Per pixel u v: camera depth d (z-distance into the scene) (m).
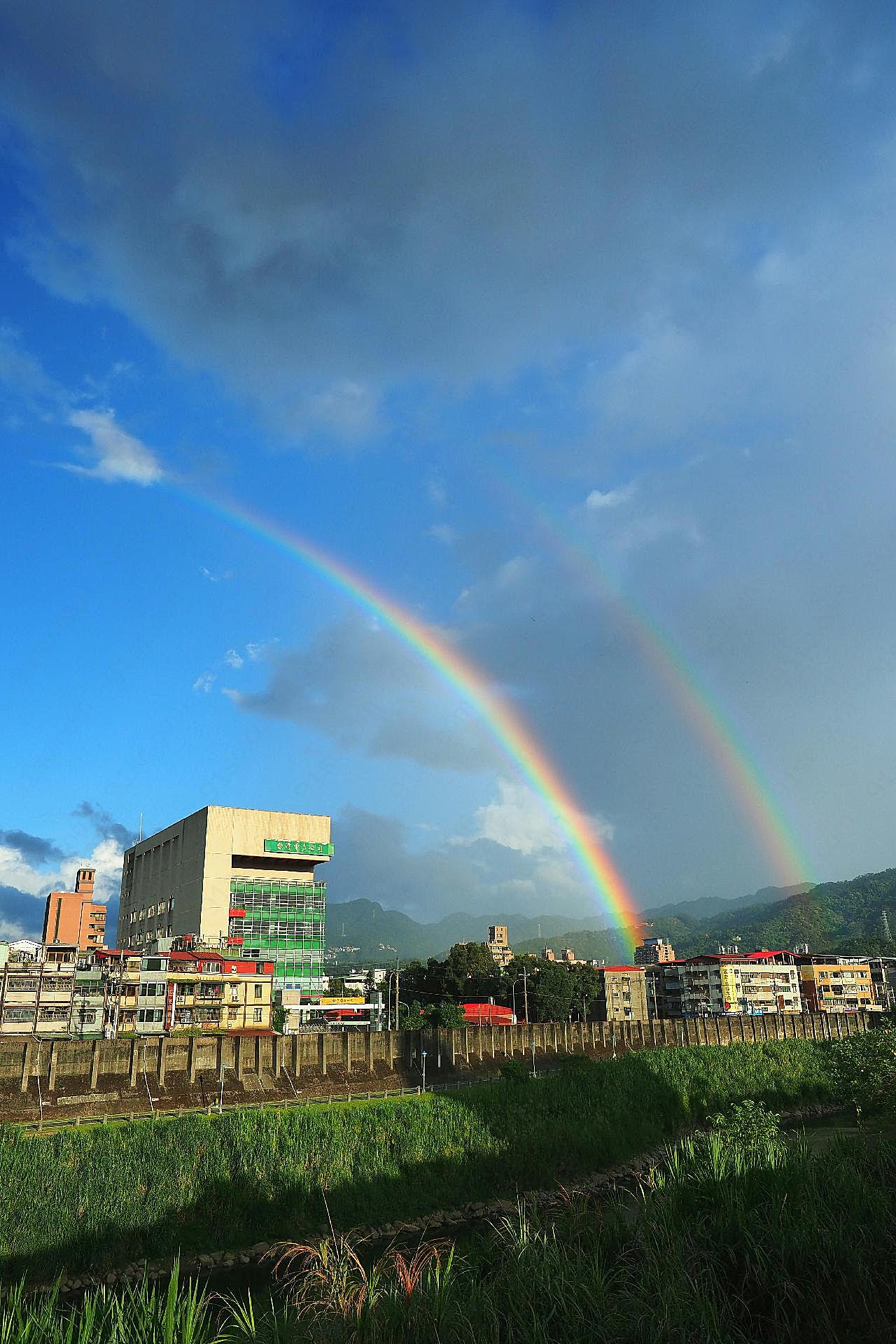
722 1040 137.75
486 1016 144.25
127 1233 50.84
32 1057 82.38
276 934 162.00
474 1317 13.04
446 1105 74.19
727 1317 13.88
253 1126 64.00
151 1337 12.80
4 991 104.19
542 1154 69.50
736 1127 35.06
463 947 177.00
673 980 186.62
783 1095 96.94
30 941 113.19
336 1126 66.00
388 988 165.62
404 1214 58.91
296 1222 55.28
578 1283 13.66
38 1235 48.53
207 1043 91.62
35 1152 54.72
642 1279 13.98
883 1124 44.38
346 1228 56.16
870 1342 13.71
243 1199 55.88
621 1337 12.87
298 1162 60.50
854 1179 17.89
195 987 115.50
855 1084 63.22
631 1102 85.25
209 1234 53.03
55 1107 80.50
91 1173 54.38
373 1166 62.59
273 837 164.38
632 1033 131.25
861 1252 14.94
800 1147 20.23
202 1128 61.97
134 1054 87.44
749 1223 15.73
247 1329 13.69
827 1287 14.50
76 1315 13.12
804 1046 112.19
